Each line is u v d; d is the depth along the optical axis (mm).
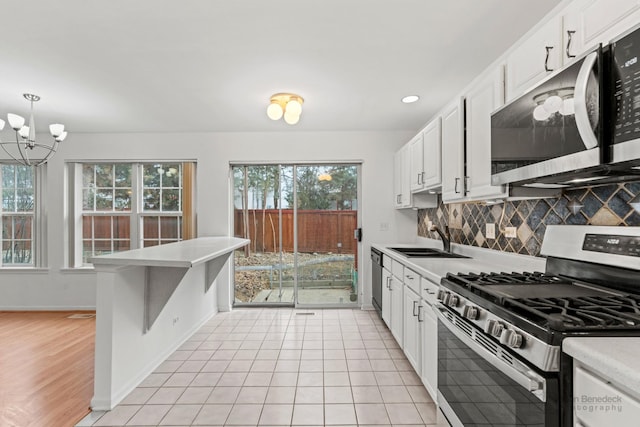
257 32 1960
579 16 1295
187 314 3256
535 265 1968
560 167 1220
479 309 1319
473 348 1335
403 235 4238
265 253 4406
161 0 1664
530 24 1883
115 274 2113
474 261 2531
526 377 986
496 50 2178
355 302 4383
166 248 2562
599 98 1049
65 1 1665
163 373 2539
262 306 4387
